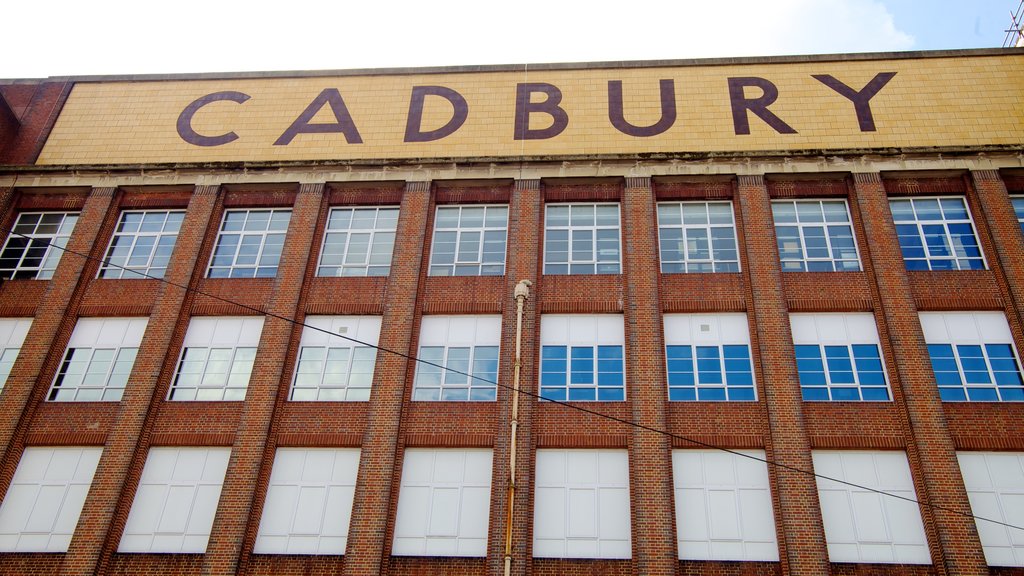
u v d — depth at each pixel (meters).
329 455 19.36
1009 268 20.56
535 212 22.72
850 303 20.61
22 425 20.05
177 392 20.64
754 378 19.72
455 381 20.28
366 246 23.09
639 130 24.20
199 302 22.09
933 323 20.23
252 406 19.83
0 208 24.08
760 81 24.91
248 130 25.38
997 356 19.62
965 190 22.39
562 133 24.34
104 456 19.25
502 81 25.70
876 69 24.80
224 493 18.55
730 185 23.09
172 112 26.05
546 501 18.41
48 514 18.91
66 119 26.19
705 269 21.75
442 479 18.83
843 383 19.47
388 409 19.58
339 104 25.69
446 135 24.67
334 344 21.22
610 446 18.86
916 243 21.72
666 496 17.88
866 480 18.09
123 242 23.72
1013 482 17.78
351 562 17.56
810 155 22.88
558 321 21.08
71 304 22.19
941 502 17.34
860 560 17.16
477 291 21.70
